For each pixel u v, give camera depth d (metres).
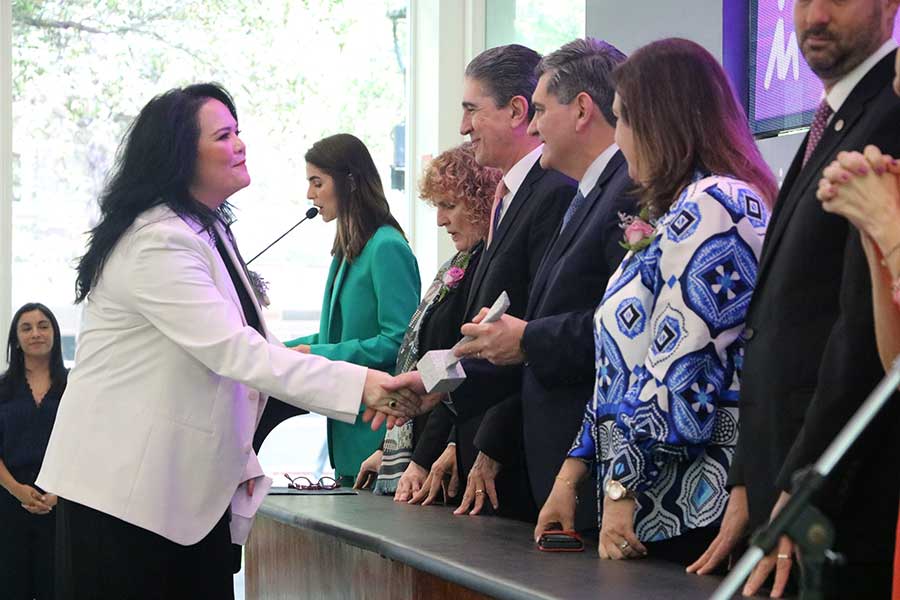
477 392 3.15
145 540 2.85
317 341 4.81
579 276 2.83
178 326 2.85
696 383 2.29
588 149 2.96
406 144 7.57
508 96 3.46
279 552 3.72
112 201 2.95
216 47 7.41
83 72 7.26
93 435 2.86
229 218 3.24
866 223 1.81
